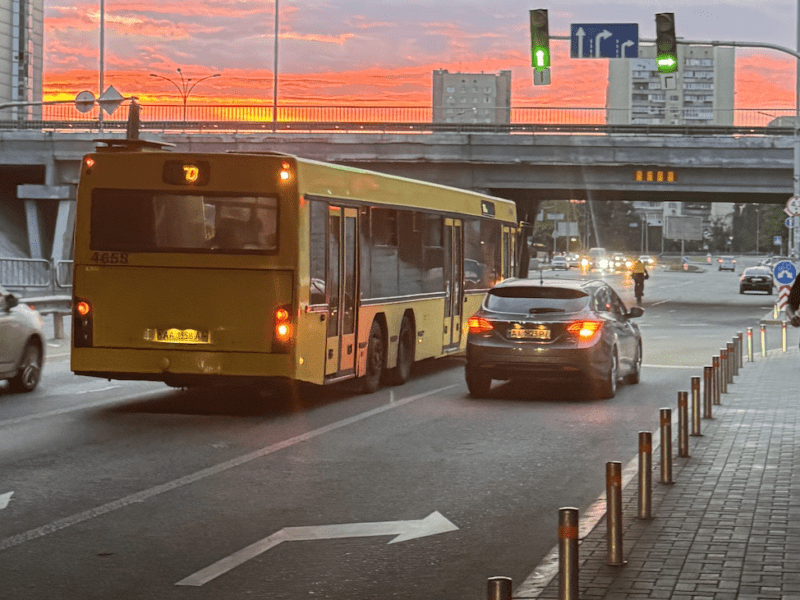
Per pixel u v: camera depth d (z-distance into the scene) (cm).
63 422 1691
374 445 1512
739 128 6606
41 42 15275
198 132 7119
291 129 7081
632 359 2309
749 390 2203
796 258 4634
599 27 3581
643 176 6588
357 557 923
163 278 1758
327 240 1853
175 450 1445
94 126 7550
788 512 1055
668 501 1113
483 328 2042
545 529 1030
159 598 800
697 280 11644
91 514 1066
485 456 1437
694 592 785
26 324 2050
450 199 2575
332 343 1884
